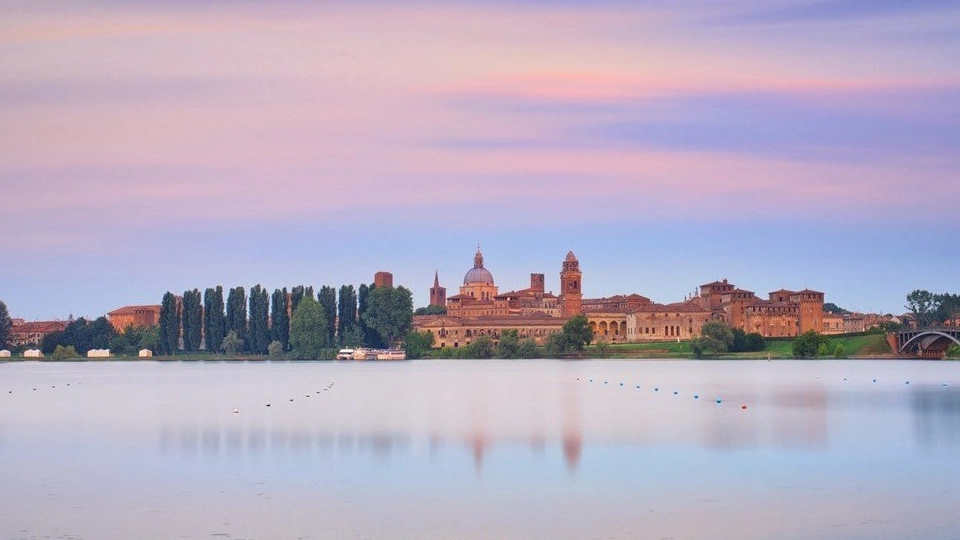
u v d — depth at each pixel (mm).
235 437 171625
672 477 131125
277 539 102562
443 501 117562
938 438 166500
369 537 103312
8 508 115250
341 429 182500
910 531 105062
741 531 105188
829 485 125625
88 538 103312
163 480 130250
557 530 105625
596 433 175000
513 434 173750
